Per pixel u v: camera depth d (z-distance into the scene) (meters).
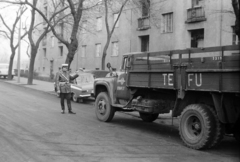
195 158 5.88
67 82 11.39
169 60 7.06
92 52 33.50
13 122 8.99
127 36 27.61
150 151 6.31
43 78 36.34
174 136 8.08
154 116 10.21
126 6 25.52
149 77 7.73
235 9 9.68
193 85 6.43
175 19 22.34
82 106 14.33
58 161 5.39
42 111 11.70
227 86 5.68
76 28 18.72
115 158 5.68
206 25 19.91
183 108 7.17
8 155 5.66
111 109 9.78
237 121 6.40
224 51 5.76
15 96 17.27
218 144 6.65
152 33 24.55
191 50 6.48
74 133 7.82
